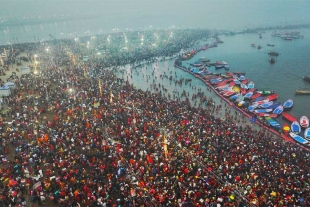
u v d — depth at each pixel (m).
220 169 31.20
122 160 32.59
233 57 108.69
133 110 48.47
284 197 26.52
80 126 41.41
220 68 92.69
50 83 64.56
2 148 35.38
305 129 46.34
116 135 39.28
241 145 36.91
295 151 37.03
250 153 34.56
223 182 29.06
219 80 75.31
